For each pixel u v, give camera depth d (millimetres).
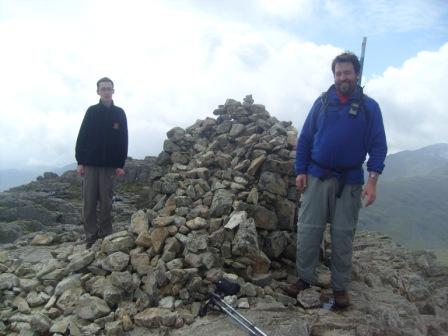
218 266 3303
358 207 3076
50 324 2908
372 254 4609
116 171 4355
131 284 3129
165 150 5180
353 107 2900
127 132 4324
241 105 5215
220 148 4891
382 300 3291
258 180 4121
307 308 3068
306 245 3150
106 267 3340
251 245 3365
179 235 3465
